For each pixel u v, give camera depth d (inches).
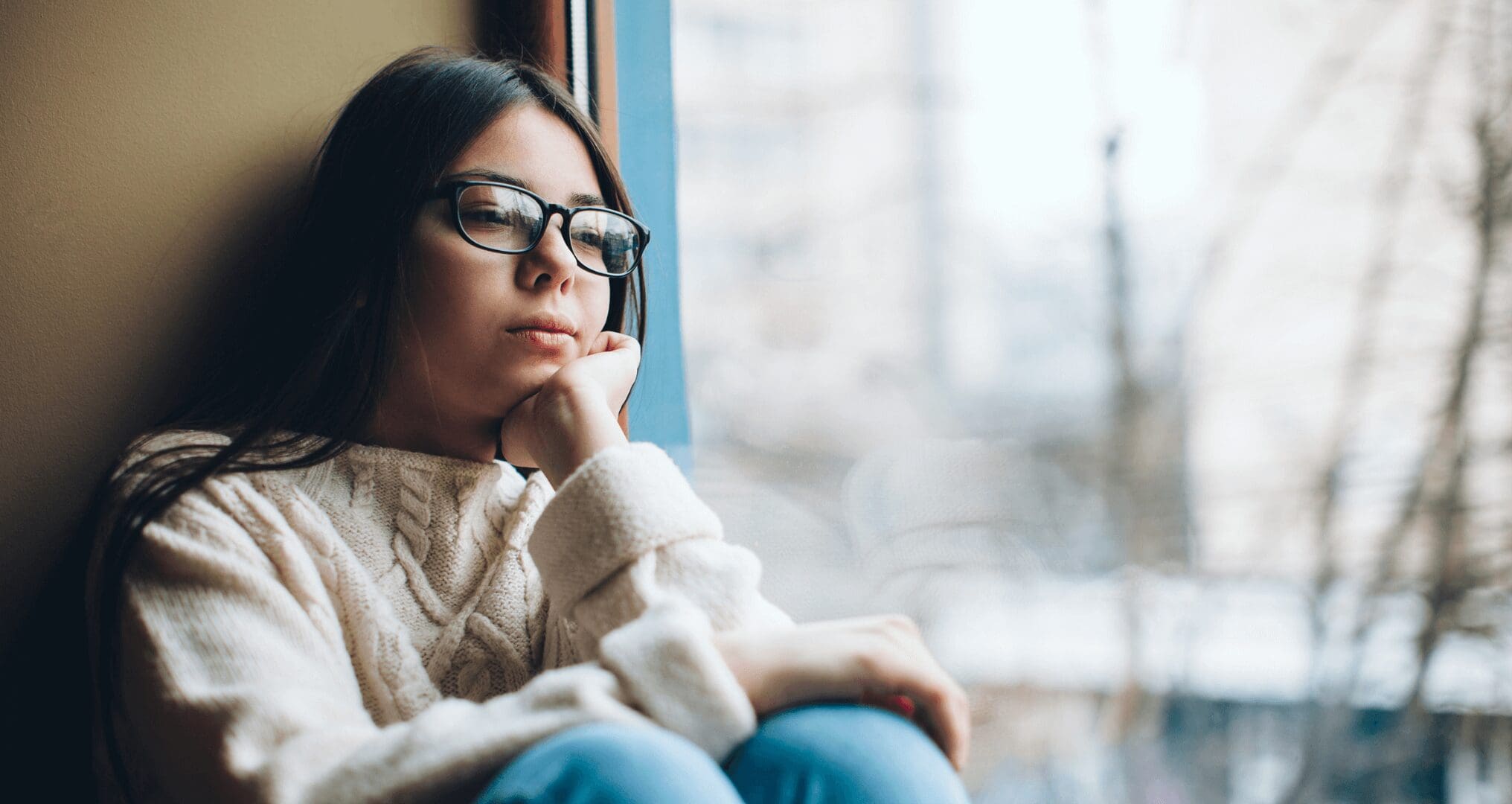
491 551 29.4
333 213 30.0
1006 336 59.1
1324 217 55.4
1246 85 56.4
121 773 23.5
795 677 20.1
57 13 30.7
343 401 28.7
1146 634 57.0
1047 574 57.6
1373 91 54.4
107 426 31.2
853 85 58.9
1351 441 55.0
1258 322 56.6
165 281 32.1
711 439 54.9
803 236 57.3
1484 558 52.8
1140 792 56.2
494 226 28.5
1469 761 53.0
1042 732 56.6
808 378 56.6
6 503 29.9
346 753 18.8
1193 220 57.2
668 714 18.8
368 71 36.1
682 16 55.0
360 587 25.5
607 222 31.2
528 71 32.1
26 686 29.8
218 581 22.1
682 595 22.8
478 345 28.4
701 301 55.0
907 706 21.3
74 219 30.8
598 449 25.9
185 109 32.4
